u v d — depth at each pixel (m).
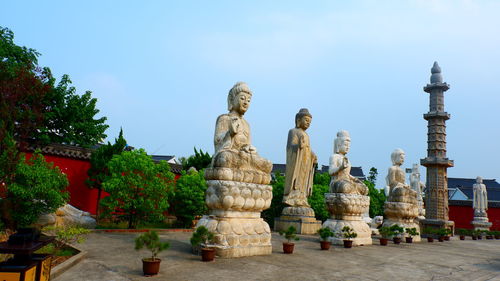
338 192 16.58
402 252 14.98
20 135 16.80
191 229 18.36
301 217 20.22
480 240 27.83
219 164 11.02
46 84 18.06
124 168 16.39
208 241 10.53
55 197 12.66
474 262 13.51
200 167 30.09
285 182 21.58
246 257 10.78
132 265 8.89
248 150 11.70
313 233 19.94
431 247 18.08
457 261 13.47
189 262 9.55
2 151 13.36
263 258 10.88
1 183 12.28
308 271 9.53
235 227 10.88
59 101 21.22
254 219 11.70
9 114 15.56
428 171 32.88
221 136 11.93
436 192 32.03
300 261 10.90
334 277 9.05
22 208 12.52
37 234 6.07
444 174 32.31
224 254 10.34
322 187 27.19
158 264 8.05
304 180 21.58
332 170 17.27
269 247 11.73
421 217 32.59
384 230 17.34
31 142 19.80
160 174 17.58
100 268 8.48
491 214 42.84
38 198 12.63
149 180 16.86
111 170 16.84
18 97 16.34
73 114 21.62
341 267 10.51
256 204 11.48
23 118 17.08
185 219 19.78
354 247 15.38
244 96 12.48
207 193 11.20
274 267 9.65
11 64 18.77
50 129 21.38
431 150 32.78
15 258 5.48
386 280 9.18
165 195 17.30
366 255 13.29
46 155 20.78
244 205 11.13
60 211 15.61
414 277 9.78
